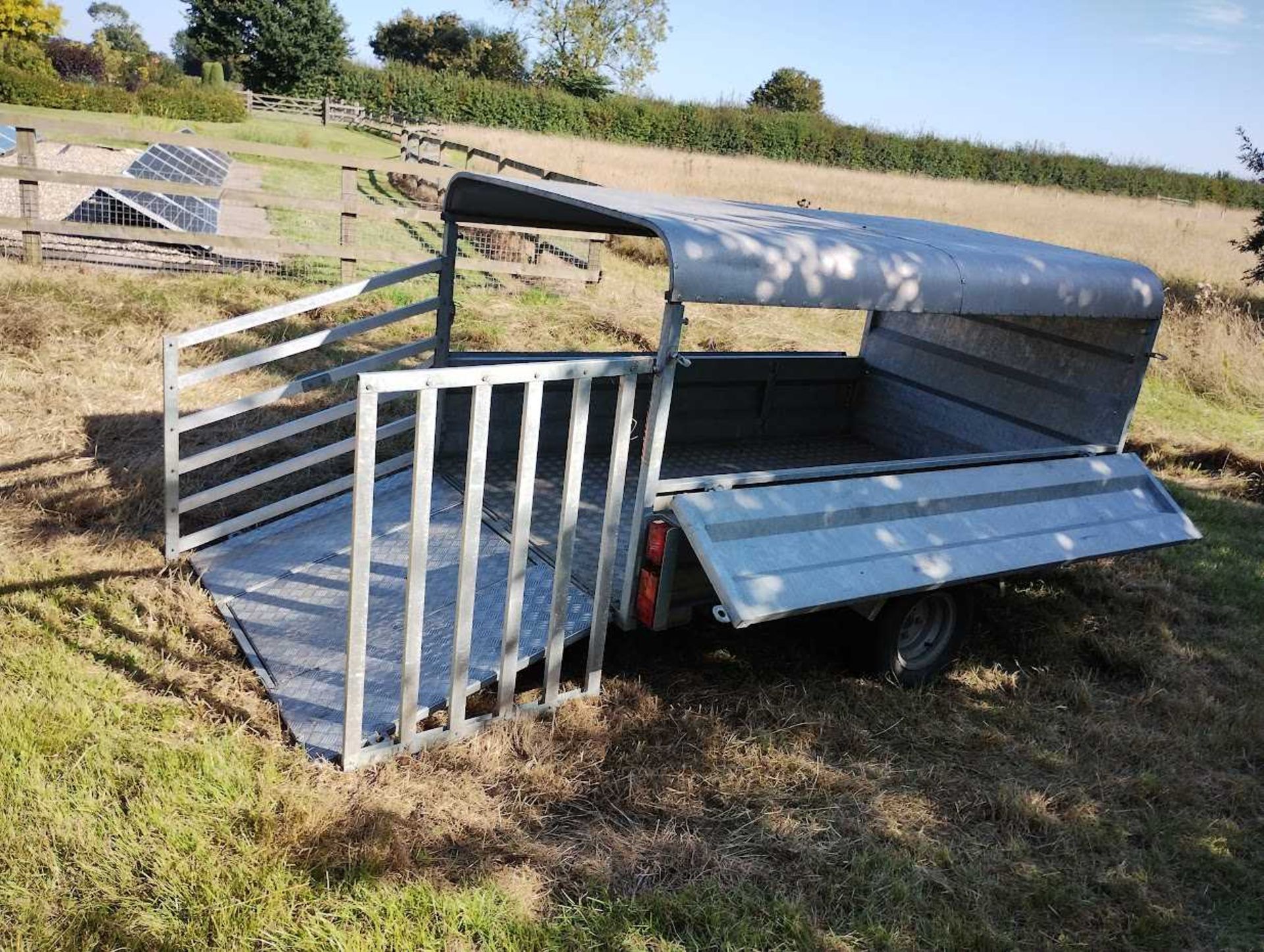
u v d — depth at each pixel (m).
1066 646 5.11
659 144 46.41
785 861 3.26
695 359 5.80
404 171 10.66
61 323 7.75
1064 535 4.55
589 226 5.17
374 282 4.80
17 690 3.50
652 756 3.70
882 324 6.38
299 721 3.54
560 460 5.53
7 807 2.96
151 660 3.84
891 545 3.98
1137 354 4.87
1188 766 4.10
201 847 2.90
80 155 14.97
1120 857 3.46
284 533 4.92
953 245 4.41
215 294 9.21
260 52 47.09
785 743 3.90
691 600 3.75
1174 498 7.70
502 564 4.27
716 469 5.68
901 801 3.63
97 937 2.60
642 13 61.09
